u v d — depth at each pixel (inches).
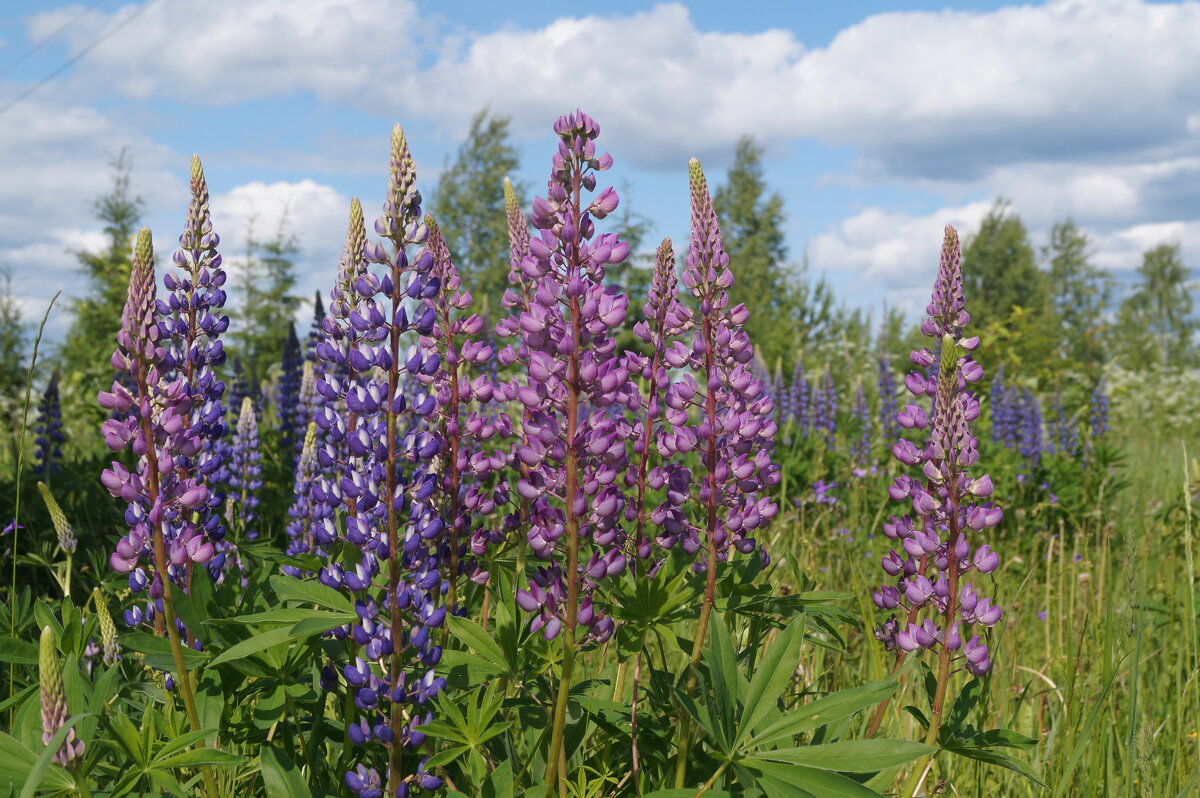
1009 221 1919.3
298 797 95.3
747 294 1599.4
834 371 813.2
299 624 97.7
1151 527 313.7
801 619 103.2
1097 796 149.0
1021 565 288.2
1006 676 166.9
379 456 106.5
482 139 1995.6
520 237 141.5
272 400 510.3
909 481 117.2
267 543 182.4
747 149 1812.3
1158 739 169.0
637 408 124.4
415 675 109.0
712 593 116.6
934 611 174.2
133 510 105.0
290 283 1306.6
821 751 93.9
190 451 104.7
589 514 105.7
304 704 121.6
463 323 130.3
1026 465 392.2
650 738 114.2
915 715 111.3
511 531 136.9
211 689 111.3
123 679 124.8
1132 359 1478.8
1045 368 849.5
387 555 104.8
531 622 106.6
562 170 103.0
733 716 98.0
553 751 101.0
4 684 146.9
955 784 148.6
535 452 103.2
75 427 558.3
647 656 127.3
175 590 110.3
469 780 109.8
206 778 104.1
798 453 393.7
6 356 850.1
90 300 965.2
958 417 111.3
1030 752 156.1
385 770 113.7
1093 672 191.6
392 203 107.2
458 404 128.3
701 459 126.0
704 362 122.4
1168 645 204.4
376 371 123.0
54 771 89.2
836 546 278.4
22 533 241.4
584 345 106.0
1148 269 3002.0
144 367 102.0
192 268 126.5
